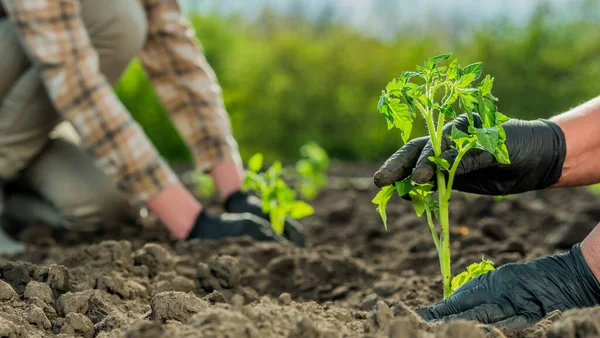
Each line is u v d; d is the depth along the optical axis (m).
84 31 2.20
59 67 2.17
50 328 1.77
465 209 2.79
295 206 2.37
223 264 2.04
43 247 2.38
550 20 7.14
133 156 2.22
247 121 6.69
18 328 1.70
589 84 6.72
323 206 3.33
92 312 1.81
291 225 2.42
